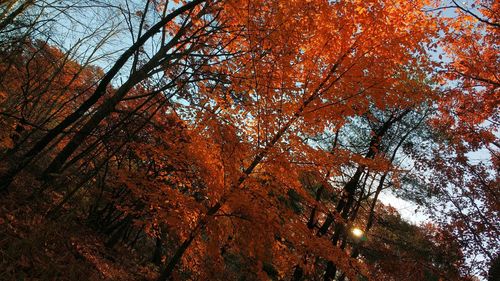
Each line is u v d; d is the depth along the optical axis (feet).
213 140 18.88
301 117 18.83
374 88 18.80
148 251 48.37
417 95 18.97
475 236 34.83
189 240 18.98
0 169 24.62
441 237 39.11
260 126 19.13
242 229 17.22
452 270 37.22
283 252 19.02
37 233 20.57
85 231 29.89
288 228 17.28
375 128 39.55
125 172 19.11
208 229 17.90
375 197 41.52
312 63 19.38
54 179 26.48
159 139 27.22
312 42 19.07
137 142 28.09
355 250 39.58
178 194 18.17
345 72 18.75
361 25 18.69
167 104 26.40
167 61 26.40
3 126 25.70
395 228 42.52
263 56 18.99
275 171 18.57
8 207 21.98
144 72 26.12
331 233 37.01
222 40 24.16
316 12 17.76
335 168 19.89
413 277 37.70
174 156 19.62
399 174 37.78
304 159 18.81
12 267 16.15
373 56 18.88
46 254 19.51
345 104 18.99
